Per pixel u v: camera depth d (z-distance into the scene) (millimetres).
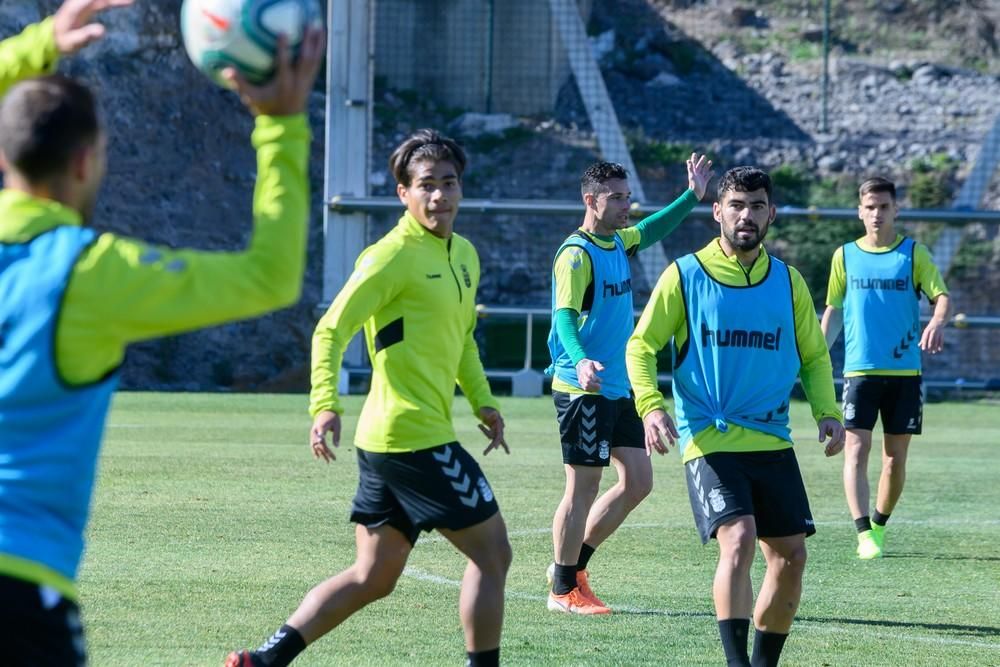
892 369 32969
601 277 25812
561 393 25812
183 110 104688
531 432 58125
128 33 104500
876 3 129750
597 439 25312
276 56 10648
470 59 114438
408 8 114375
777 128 114625
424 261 18062
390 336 17891
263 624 22938
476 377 19578
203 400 72062
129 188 98250
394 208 76062
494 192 104375
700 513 19562
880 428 66062
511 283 98125
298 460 46594
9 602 9750
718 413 19734
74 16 11547
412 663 20594
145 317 9867
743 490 19344
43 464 9938
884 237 33875
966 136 114500
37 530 9922
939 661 21500
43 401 9906
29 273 9891
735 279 20156
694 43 124062
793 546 19453
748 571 19031
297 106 10320
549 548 31844
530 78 114438
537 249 100625
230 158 105000
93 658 20422
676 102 117000
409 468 17609
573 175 106875
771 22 127812
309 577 27172
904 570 30031
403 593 25922
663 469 48562
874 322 33312
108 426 57688
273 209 10125
